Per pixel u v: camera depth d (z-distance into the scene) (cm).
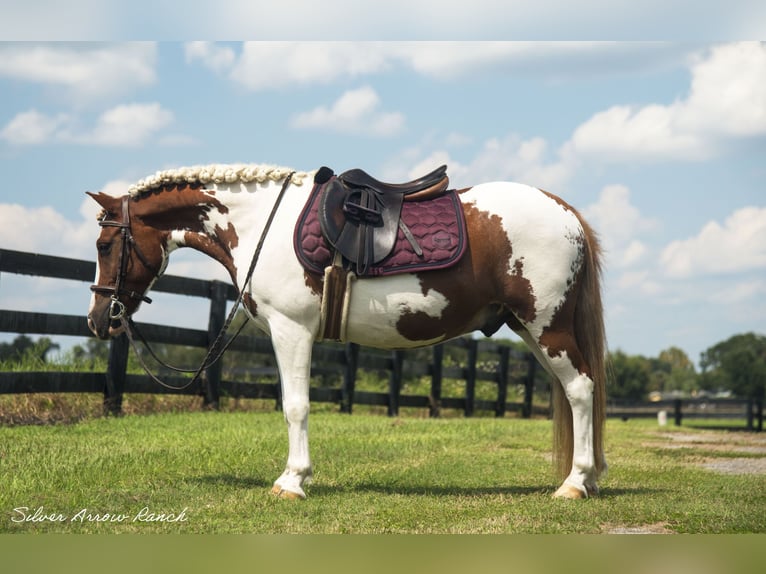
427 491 607
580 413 575
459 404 1664
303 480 567
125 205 604
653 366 15338
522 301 570
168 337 1114
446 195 578
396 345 582
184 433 870
